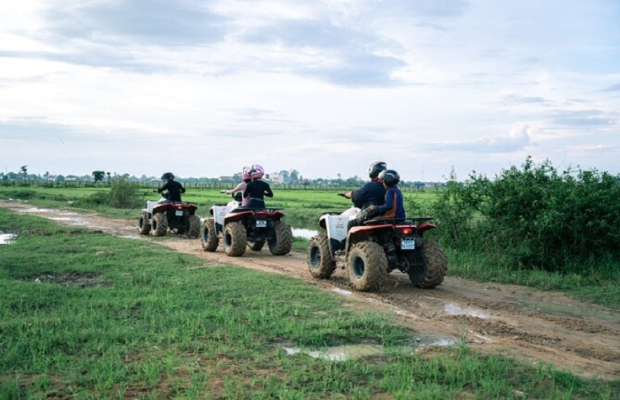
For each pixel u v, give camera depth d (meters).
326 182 126.56
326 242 10.56
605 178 11.91
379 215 9.67
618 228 11.38
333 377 5.12
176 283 9.38
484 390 4.83
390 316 7.45
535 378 5.15
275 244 14.13
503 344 6.46
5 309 7.25
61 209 33.75
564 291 10.06
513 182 12.46
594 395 4.81
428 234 14.07
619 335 7.23
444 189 14.30
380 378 5.16
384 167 10.03
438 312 8.13
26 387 4.82
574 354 6.24
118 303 7.74
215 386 4.89
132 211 31.70
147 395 4.70
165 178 18.55
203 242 14.95
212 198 47.47
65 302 7.90
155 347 5.89
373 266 9.11
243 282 9.49
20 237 18.06
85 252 13.49
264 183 14.30
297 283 9.55
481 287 10.31
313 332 6.41
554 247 11.74
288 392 4.64
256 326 6.71
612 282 10.41
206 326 6.74
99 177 87.56
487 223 13.14
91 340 6.05
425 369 5.31
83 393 4.62
